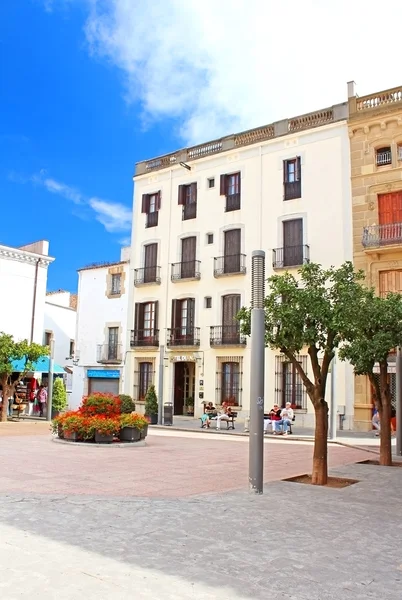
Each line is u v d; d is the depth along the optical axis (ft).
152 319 109.50
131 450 48.24
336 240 87.97
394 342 42.60
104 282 118.83
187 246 106.83
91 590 14.29
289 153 95.30
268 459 45.29
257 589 14.80
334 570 16.57
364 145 87.20
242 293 97.25
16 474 32.81
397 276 82.07
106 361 114.62
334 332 34.06
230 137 103.30
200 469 37.27
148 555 17.37
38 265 108.17
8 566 15.96
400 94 85.40
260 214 97.14
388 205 84.53
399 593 14.84
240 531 20.71
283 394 89.40
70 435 51.85
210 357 99.09
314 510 25.00
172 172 111.34
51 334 135.33
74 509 23.62
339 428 82.48
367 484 33.01
